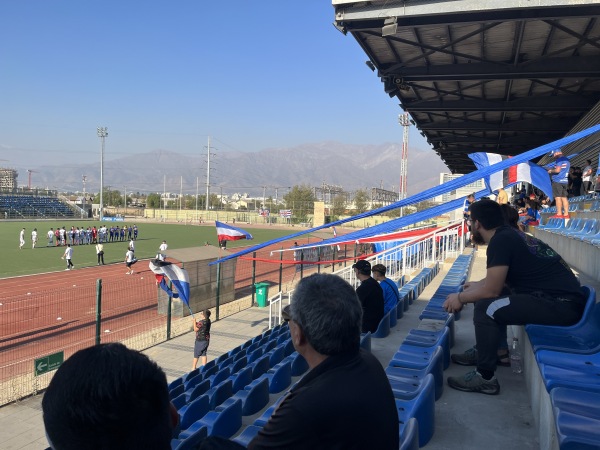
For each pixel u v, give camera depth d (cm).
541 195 1939
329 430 148
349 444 149
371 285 633
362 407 152
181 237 5244
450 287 811
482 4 873
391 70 1304
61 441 104
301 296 168
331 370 161
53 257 3297
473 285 363
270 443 153
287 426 150
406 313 792
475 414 331
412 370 388
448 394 367
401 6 927
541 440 283
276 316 1631
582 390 240
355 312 166
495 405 346
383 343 598
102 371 104
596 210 1057
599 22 995
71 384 102
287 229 7412
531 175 859
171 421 119
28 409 901
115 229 4756
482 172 649
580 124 1738
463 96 1579
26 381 1023
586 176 1427
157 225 7750
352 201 11706
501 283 325
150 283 2325
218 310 1698
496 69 1269
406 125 5947
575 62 1216
